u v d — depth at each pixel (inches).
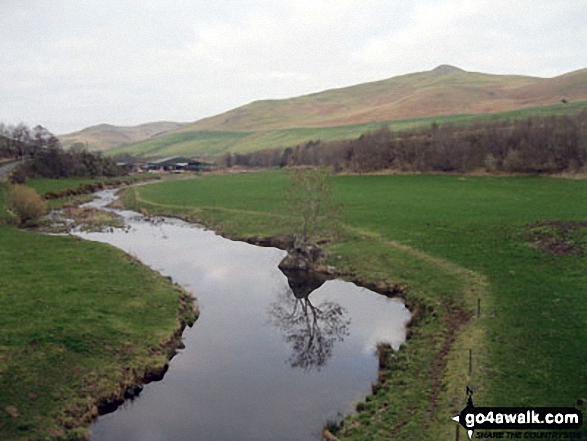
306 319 1163.3
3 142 5157.5
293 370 897.5
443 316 1095.6
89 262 1515.7
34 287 1226.0
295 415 745.6
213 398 800.9
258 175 4682.6
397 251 1622.8
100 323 1013.2
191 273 1565.0
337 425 705.6
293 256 1622.8
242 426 717.3
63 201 3164.4
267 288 1412.4
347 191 3041.3
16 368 802.8
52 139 5905.5
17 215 2349.9
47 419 700.7
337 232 1941.4
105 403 779.4
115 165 5275.6
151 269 1525.6
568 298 1112.2
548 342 900.6
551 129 3444.9
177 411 762.8
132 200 3193.9
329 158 4731.8
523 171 3299.7
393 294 1318.9
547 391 734.5
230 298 1323.8
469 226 1855.3
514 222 1845.5
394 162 4020.7
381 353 938.1
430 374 832.3
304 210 1739.7
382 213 2244.1
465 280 1296.8
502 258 1459.2
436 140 3939.5
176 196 3260.3
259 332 1085.8
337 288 1397.6
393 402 753.6
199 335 1069.1
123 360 892.6
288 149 6013.8
